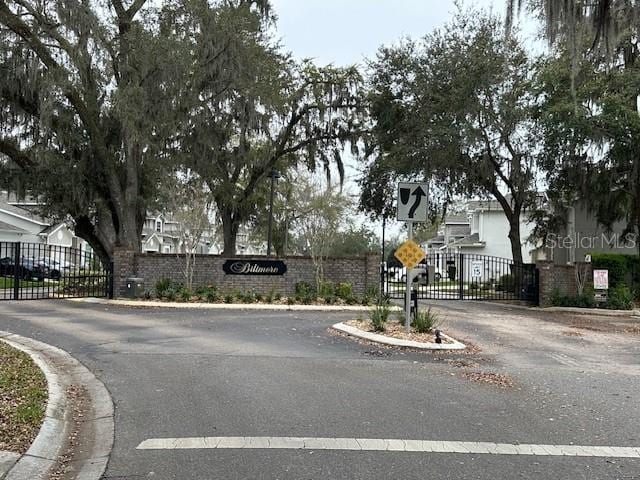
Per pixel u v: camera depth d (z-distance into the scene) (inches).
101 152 911.7
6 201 1857.8
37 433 234.4
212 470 201.5
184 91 896.9
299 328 559.8
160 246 2406.5
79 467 210.1
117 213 965.2
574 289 957.2
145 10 932.0
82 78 873.5
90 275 945.5
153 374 353.1
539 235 1213.1
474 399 306.7
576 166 989.2
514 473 202.1
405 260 516.4
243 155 1139.9
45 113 828.0
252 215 1427.2
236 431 244.7
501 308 879.7
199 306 745.0
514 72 966.4
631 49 882.1
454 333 553.9
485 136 969.5
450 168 1002.7
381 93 1100.5
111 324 570.9
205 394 304.8
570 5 539.2
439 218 1545.3
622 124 861.2
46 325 553.9
